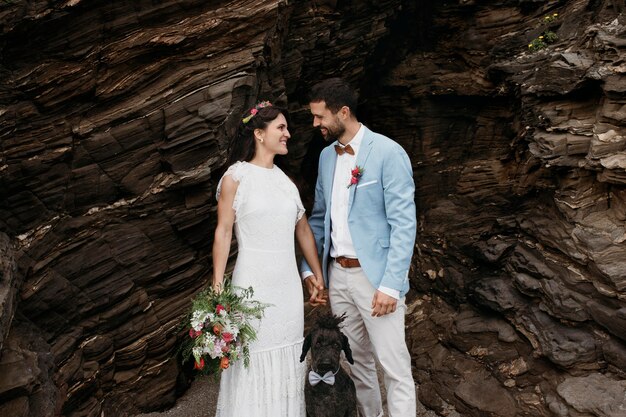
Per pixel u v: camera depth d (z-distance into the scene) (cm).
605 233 401
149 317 410
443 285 545
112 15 358
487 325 462
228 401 311
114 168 378
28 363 300
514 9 575
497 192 575
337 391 302
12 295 310
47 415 293
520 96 518
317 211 350
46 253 356
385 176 305
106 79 368
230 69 396
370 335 322
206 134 388
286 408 315
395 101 664
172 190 397
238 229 313
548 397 383
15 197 346
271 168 323
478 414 403
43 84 347
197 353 286
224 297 293
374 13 569
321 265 348
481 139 612
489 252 497
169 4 374
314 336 301
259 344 307
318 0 519
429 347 495
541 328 415
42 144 350
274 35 446
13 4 329
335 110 305
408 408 321
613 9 464
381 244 311
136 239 393
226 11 393
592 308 390
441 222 596
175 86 387
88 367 367
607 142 397
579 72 429
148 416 404
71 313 362
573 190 434
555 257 439
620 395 352
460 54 612
